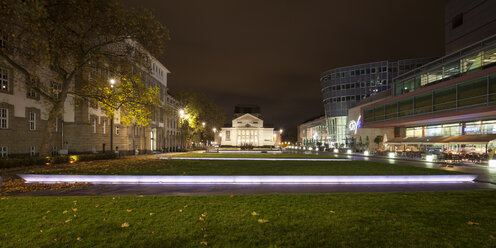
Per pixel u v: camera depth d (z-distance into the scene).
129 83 21.62
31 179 12.26
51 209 7.11
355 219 6.23
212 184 11.66
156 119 49.53
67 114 28.73
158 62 50.41
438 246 4.78
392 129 48.19
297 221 6.06
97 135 31.91
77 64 17.95
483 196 8.73
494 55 28.78
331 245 4.80
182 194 9.47
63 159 19.75
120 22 16.75
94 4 15.47
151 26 17.58
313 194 9.08
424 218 6.31
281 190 10.30
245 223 5.93
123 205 7.49
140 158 27.97
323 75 85.00
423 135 40.31
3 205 7.57
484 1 47.31
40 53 15.22
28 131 23.36
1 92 20.78
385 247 4.71
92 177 12.15
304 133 132.12
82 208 7.18
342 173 13.48
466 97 28.22
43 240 5.03
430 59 69.75
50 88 22.52
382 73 73.50
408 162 24.62
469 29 50.50
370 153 41.03
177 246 4.74
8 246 4.79
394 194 9.09
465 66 32.50
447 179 12.67
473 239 5.07
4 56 16.17
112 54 20.27
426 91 34.38
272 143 113.56
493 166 19.52
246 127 111.94
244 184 11.59
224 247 4.70
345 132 78.12
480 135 28.77
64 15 15.39
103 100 21.83
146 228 5.62
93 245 4.81
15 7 11.81
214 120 74.56
